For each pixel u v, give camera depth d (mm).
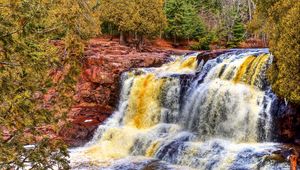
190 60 22906
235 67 17828
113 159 16609
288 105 14445
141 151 17672
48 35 5219
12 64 4551
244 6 53594
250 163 12984
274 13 15156
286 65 13266
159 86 21062
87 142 19688
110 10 36531
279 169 12039
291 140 14219
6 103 4684
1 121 4648
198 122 17812
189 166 14812
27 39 4664
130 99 22344
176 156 15602
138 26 36094
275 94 15258
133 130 19875
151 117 20812
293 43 13164
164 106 20547
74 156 17172
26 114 4730
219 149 14617
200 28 44125
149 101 21344
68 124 5559
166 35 44219
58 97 5406
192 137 16953
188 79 19812
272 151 13211
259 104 15688
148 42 41406
